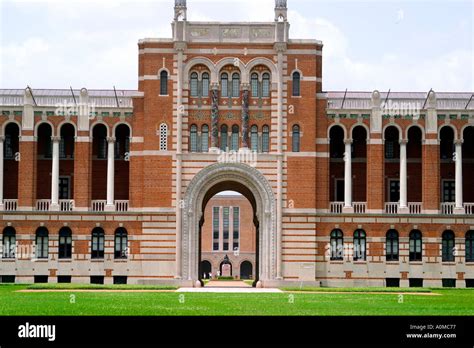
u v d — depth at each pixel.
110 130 99.19
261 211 98.44
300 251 97.81
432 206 99.19
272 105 98.94
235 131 99.00
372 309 58.22
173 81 98.56
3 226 98.12
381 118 99.69
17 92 106.69
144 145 98.25
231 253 192.62
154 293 78.12
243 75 98.75
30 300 64.50
